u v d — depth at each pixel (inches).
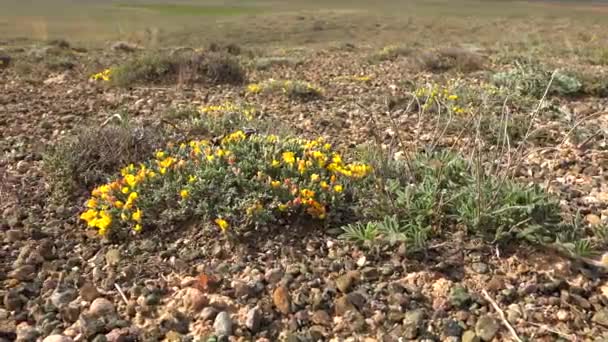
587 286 29.7
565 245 31.2
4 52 112.1
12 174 42.3
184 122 54.3
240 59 109.7
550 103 61.3
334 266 31.3
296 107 63.8
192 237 33.9
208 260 32.4
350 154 46.8
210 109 58.8
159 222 34.8
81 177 40.4
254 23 279.7
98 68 91.3
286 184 35.2
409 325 27.3
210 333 27.1
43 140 49.6
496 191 33.0
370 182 38.0
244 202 34.2
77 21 262.2
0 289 30.3
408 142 50.4
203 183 35.6
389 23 291.3
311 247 33.0
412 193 35.4
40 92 70.8
